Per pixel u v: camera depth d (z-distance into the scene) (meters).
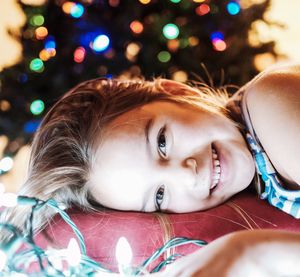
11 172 0.99
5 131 0.85
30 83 0.84
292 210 0.44
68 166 0.50
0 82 0.85
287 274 0.25
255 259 0.24
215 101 0.53
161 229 0.43
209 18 0.83
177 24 0.84
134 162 0.46
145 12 0.84
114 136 0.48
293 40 1.19
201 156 0.46
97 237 0.43
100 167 0.48
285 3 1.22
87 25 0.83
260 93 0.44
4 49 1.23
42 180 0.50
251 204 0.46
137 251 0.42
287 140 0.41
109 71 0.83
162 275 0.27
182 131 0.47
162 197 0.47
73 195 0.49
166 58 0.83
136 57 0.84
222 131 0.48
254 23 0.87
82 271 0.29
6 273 0.29
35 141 0.55
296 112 0.41
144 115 0.49
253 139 0.48
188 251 0.40
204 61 0.84
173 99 0.52
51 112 0.57
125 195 0.47
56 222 0.45
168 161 0.46
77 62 0.83
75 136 0.51
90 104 0.53
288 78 0.44
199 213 0.45
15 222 0.44
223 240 0.25
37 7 0.84
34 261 0.33
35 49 0.84
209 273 0.23
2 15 1.25
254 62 0.85
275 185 0.45
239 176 0.46
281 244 0.25
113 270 0.41
